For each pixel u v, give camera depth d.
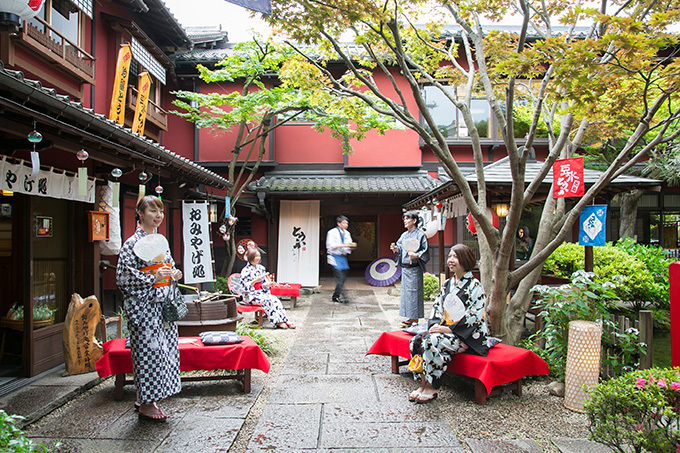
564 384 3.95
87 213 5.21
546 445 2.99
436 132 4.39
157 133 11.14
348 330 6.77
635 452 2.33
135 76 9.75
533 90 6.07
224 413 3.51
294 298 8.73
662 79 4.00
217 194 12.90
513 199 4.16
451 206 7.88
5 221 4.93
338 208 12.40
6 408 3.44
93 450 2.89
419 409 3.59
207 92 12.61
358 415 3.47
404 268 6.77
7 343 4.89
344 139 10.88
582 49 3.21
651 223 12.92
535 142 12.52
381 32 4.11
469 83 5.16
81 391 3.97
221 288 9.91
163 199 9.07
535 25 5.12
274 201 12.23
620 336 3.79
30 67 6.49
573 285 4.07
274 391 4.03
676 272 2.83
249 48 10.20
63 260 5.07
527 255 9.28
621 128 5.69
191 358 3.88
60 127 3.59
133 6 9.14
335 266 9.41
